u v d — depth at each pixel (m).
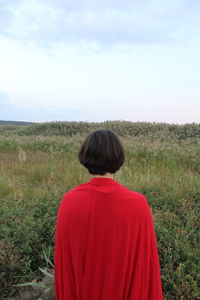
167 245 2.95
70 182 5.85
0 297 2.47
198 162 7.79
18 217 3.55
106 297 1.09
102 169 1.14
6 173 6.84
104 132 1.17
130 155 8.91
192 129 17.78
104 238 1.08
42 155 9.88
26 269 2.69
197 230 3.49
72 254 1.12
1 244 2.84
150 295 1.17
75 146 11.12
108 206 1.09
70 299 1.15
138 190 4.90
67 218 1.13
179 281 2.41
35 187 5.65
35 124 26.38
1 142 12.54
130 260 1.11
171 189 4.98
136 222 1.10
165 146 9.89
